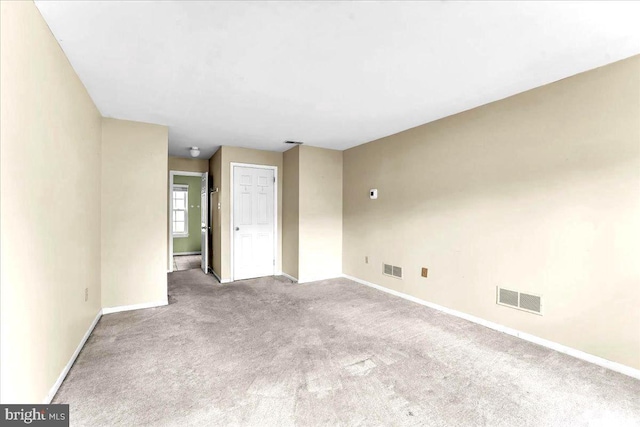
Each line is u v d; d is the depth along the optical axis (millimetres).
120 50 1920
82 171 2395
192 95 2654
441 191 3307
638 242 1967
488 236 2842
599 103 2131
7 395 1248
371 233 4367
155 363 2152
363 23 1653
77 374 1994
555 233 2371
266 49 1921
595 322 2158
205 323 2939
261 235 5008
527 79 2340
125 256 3285
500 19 1611
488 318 2848
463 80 2363
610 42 1813
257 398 1761
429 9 1532
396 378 1979
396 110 3055
